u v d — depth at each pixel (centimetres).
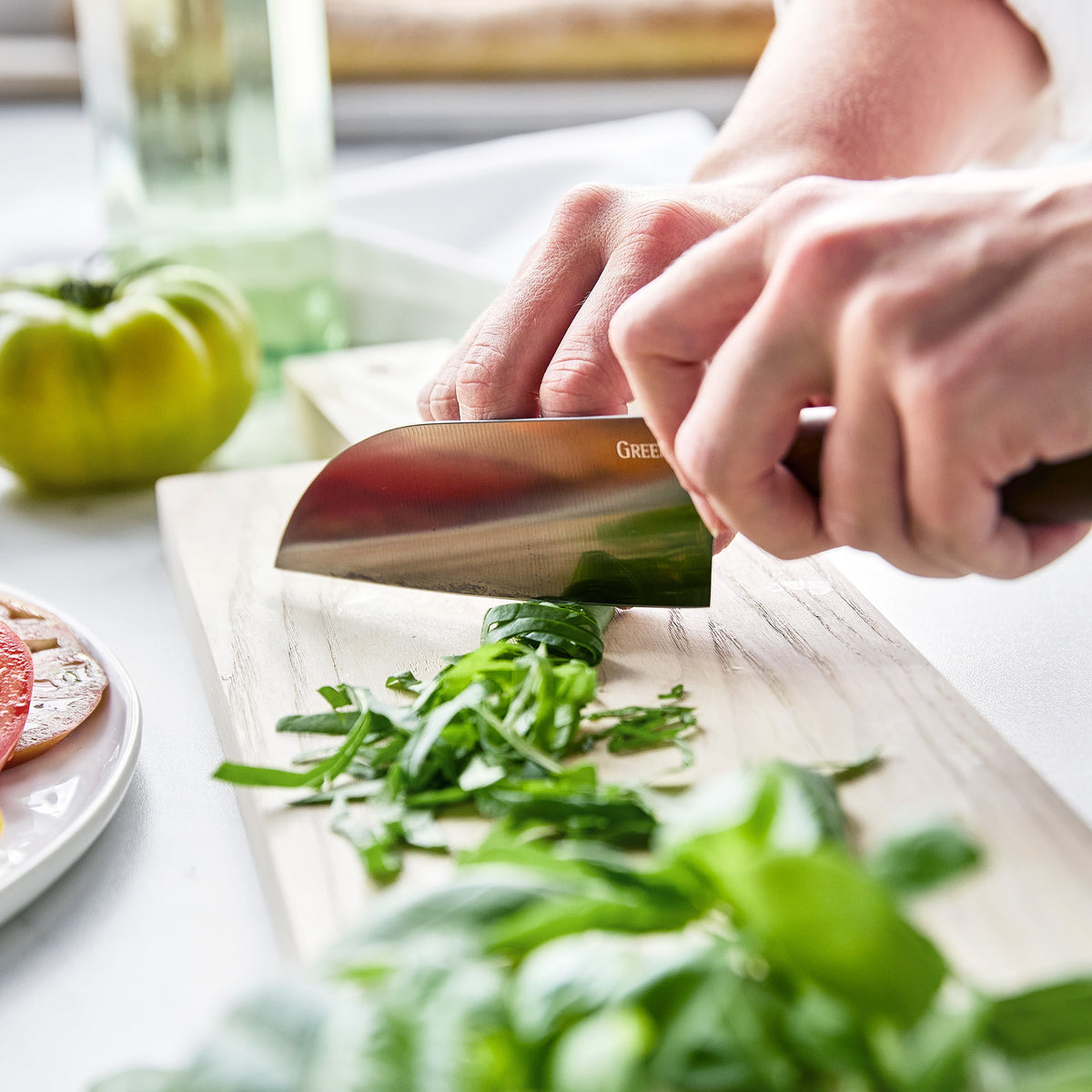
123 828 64
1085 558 91
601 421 69
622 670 70
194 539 88
